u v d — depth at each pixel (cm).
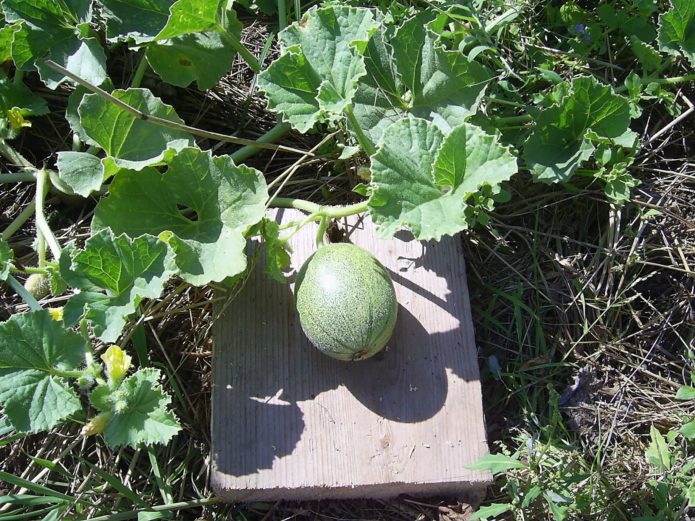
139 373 55
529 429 66
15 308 69
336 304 55
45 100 76
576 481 58
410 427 59
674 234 73
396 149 60
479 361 68
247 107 78
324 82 62
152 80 77
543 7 81
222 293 64
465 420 59
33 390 54
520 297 70
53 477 63
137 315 66
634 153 72
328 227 66
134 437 53
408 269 65
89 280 56
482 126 70
